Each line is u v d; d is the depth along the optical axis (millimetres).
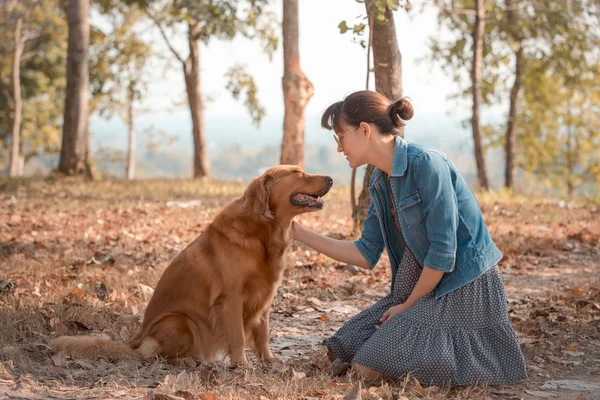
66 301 5316
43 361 3908
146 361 4020
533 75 24578
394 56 8781
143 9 24391
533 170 33281
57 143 37844
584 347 4594
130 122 37312
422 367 3586
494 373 3654
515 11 21859
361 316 4090
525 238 9625
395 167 3600
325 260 7699
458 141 26969
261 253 4051
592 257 8836
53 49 34312
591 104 32594
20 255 7410
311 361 4184
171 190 16000
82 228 9648
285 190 4039
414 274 3846
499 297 3732
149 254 7824
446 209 3521
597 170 33875
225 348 4117
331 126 3768
